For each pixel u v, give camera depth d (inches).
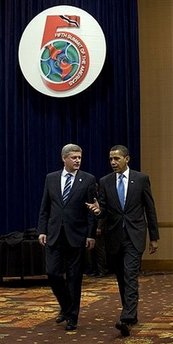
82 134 911.7
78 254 450.6
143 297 630.5
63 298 462.9
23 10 933.8
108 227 445.4
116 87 901.2
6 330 454.6
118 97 900.6
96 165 906.7
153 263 916.6
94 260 859.4
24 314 532.1
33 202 917.8
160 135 926.4
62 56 903.7
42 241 462.6
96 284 765.3
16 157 925.8
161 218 922.1
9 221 922.7
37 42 911.0
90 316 514.9
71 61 901.2
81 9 908.6
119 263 446.3
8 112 930.1
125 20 904.3
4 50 936.9
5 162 932.6
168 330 438.6
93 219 451.2
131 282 424.5
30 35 913.5
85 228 453.7
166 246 916.6
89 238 450.0
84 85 898.7
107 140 906.7
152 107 930.7
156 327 451.2
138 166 895.1
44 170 922.1
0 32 939.3
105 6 915.4
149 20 936.3
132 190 440.8
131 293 422.3
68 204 451.5
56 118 916.6
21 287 767.7
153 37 934.4
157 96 930.1
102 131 907.4
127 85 899.4
